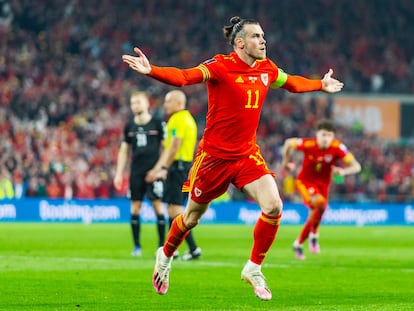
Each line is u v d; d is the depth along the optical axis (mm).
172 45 96062
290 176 74250
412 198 79562
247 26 17328
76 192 66562
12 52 83312
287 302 18578
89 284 21453
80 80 82625
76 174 67062
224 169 17438
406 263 29953
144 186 31453
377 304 18281
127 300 18578
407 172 84938
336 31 107875
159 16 97938
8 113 73000
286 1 107188
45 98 77062
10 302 17953
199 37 98688
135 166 31344
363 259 31750
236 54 17500
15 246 35156
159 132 31422
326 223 68438
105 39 91375
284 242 42938
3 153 67062
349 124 99875
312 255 33875
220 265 27625
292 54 102938
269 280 23391
